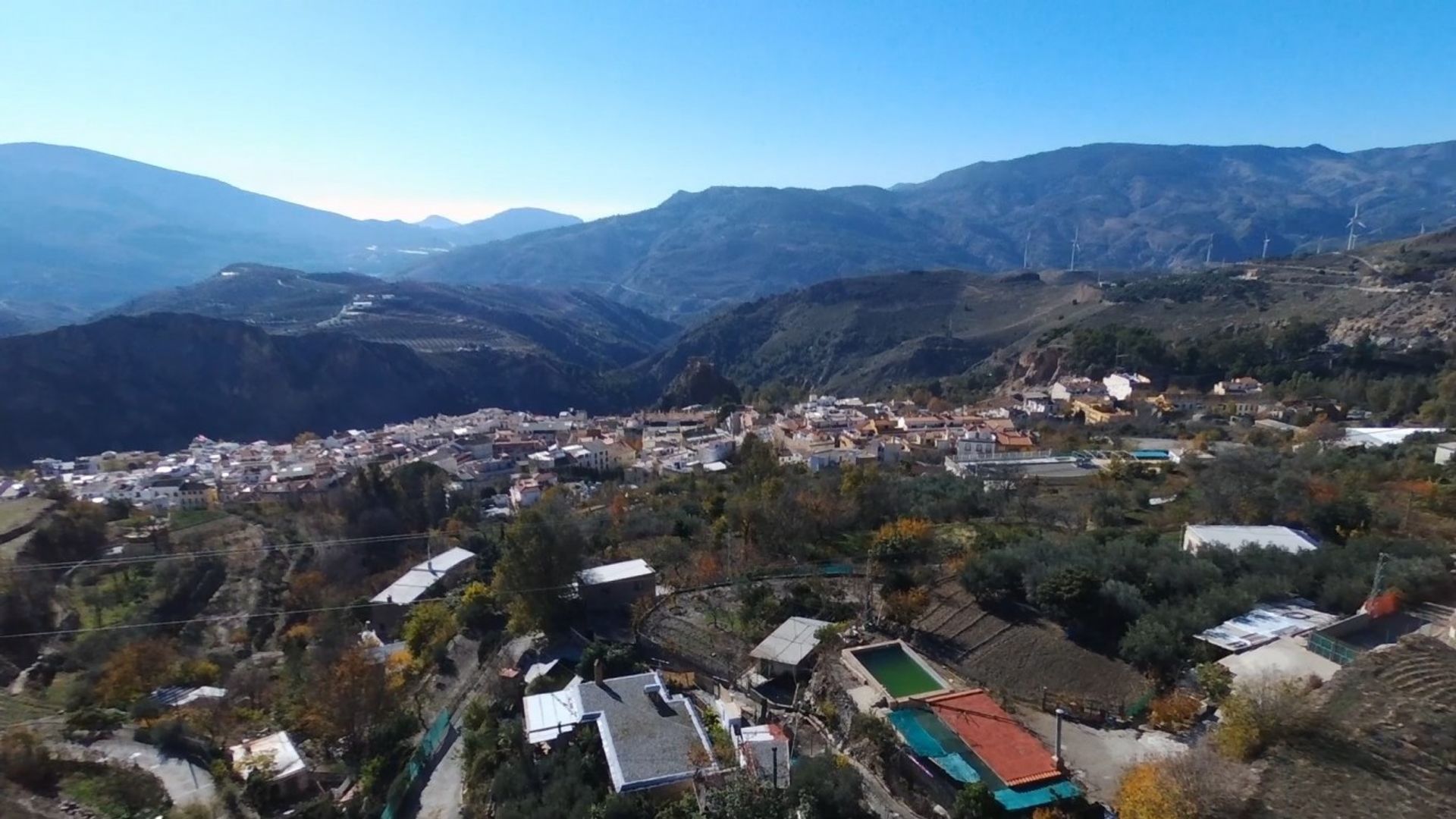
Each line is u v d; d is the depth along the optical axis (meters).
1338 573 46.22
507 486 132.38
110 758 46.72
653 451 147.00
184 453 168.38
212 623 76.50
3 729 50.34
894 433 134.75
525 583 58.66
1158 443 109.25
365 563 95.62
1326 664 37.16
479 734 44.41
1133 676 39.47
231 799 43.06
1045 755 33.69
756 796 31.77
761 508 67.44
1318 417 111.12
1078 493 79.38
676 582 61.47
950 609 47.50
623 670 48.12
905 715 36.66
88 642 67.06
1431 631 38.09
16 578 74.88
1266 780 28.44
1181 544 57.16
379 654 63.56
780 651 45.44
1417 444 81.31
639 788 35.50
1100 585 44.28
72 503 101.62
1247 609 43.41
